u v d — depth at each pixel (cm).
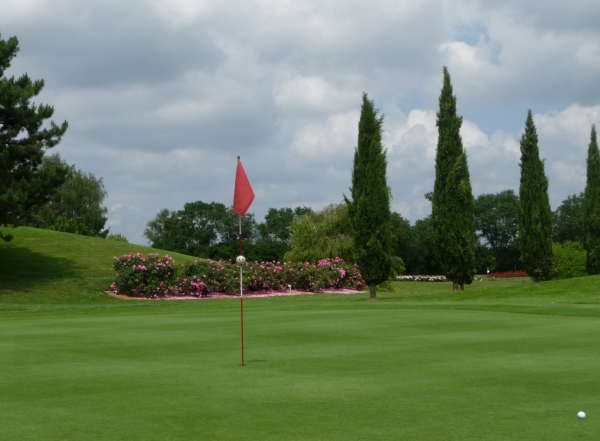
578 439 621
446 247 3456
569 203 12588
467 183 3447
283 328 1653
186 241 12781
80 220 8562
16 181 3719
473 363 1076
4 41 3769
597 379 925
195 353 1231
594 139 4178
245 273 3900
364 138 3344
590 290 2748
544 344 1305
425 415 720
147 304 3169
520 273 8469
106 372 1022
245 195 1141
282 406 771
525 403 775
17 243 4719
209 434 652
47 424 697
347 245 5109
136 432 662
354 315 2019
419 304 2506
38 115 3741
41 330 1681
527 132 3900
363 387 881
